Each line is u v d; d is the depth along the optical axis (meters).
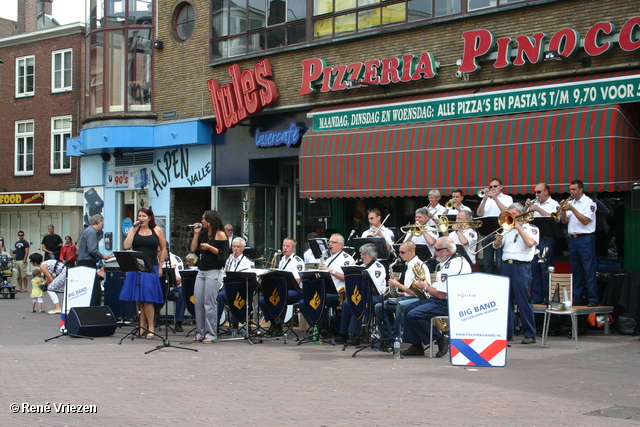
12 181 28.39
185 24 19.97
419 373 8.30
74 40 26.67
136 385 7.73
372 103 15.53
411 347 9.73
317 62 16.25
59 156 27.23
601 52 12.18
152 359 9.61
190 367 8.93
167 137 19.95
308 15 16.75
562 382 7.66
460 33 14.26
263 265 18.67
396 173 14.54
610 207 12.75
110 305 13.71
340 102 16.09
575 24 12.73
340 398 6.94
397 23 15.24
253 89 17.41
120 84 20.95
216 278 11.41
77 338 11.95
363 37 15.70
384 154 14.70
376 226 11.60
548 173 12.48
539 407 6.48
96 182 22.47
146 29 20.69
